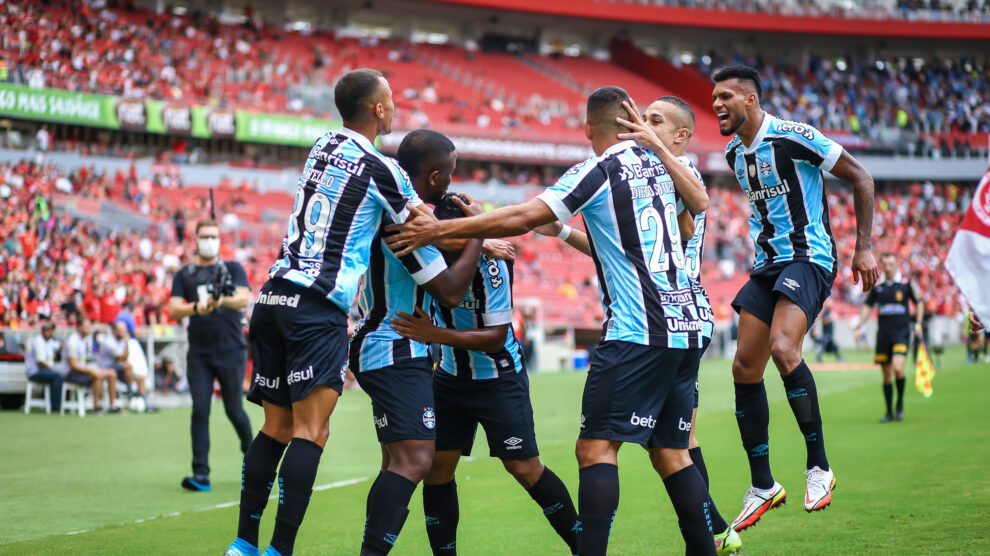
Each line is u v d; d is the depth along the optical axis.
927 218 94.25
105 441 23.08
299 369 8.94
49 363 29.77
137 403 31.00
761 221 11.30
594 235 8.84
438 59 93.50
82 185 59.28
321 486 16.53
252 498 9.27
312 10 92.88
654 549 10.69
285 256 9.16
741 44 111.25
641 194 8.73
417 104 81.69
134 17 76.56
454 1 90.81
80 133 64.25
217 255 16.77
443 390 10.01
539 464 10.05
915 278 84.00
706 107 97.44
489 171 84.56
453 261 9.52
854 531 10.96
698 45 111.19
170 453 21.05
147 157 65.75
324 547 11.35
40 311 40.06
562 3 95.50
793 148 10.82
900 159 97.50
